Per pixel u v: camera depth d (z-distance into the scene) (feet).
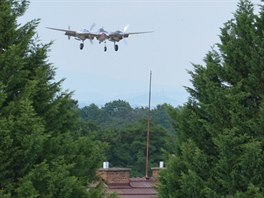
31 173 155.84
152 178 359.87
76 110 196.95
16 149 156.97
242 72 240.12
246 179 219.82
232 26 245.65
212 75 246.06
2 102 156.97
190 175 232.53
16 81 166.20
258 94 231.30
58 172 163.43
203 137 245.45
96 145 195.11
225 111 233.14
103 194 189.57
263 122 219.61
